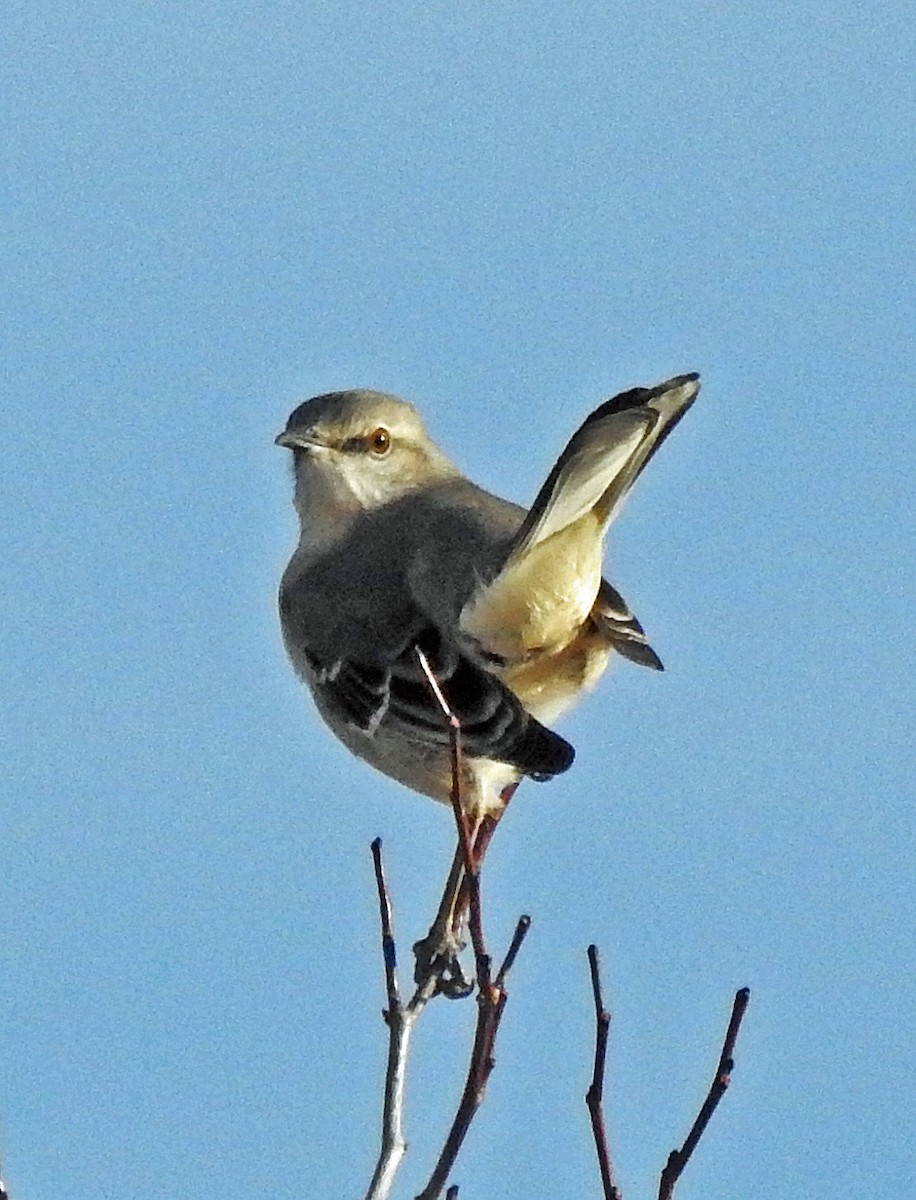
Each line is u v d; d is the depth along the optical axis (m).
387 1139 8.49
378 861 8.83
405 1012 8.72
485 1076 8.23
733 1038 8.09
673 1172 8.02
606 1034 8.15
